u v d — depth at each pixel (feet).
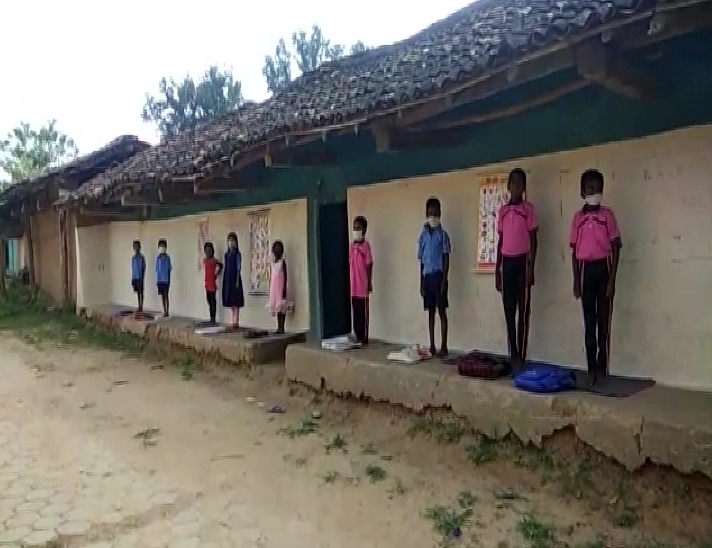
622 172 15.83
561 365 17.48
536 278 17.94
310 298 27.27
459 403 17.02
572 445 14.56
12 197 53.42
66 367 31.19
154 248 41.09
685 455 12.25
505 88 13.69
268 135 20.61
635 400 14.05
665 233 15.06
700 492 12.35
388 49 28.66
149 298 41.96
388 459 17.03
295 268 28.12
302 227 27.53
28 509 14.44
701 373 14.55
